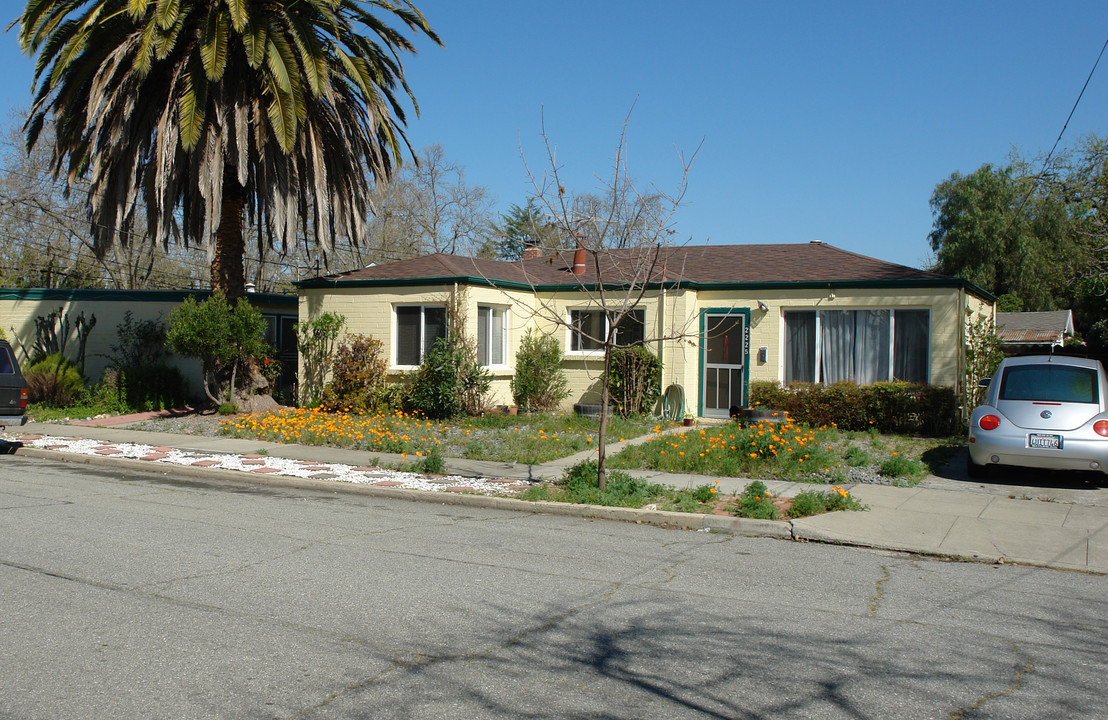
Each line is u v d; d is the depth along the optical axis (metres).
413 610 5.43
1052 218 35.16
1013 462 10.09
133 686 4.11
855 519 8.34
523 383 17.92
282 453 13.00
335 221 17.88
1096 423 9.81
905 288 15.82
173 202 15.61
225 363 17.05
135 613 5.27
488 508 9.33
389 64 17.55
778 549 7.46
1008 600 5.89
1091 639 5.04
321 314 18.77
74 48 14.67
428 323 17.95
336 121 17.03
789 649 4.78
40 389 19.17
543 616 5.35
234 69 15.60
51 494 9.70
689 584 6.19
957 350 15.38
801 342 16.86
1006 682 4.31
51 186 31.73
